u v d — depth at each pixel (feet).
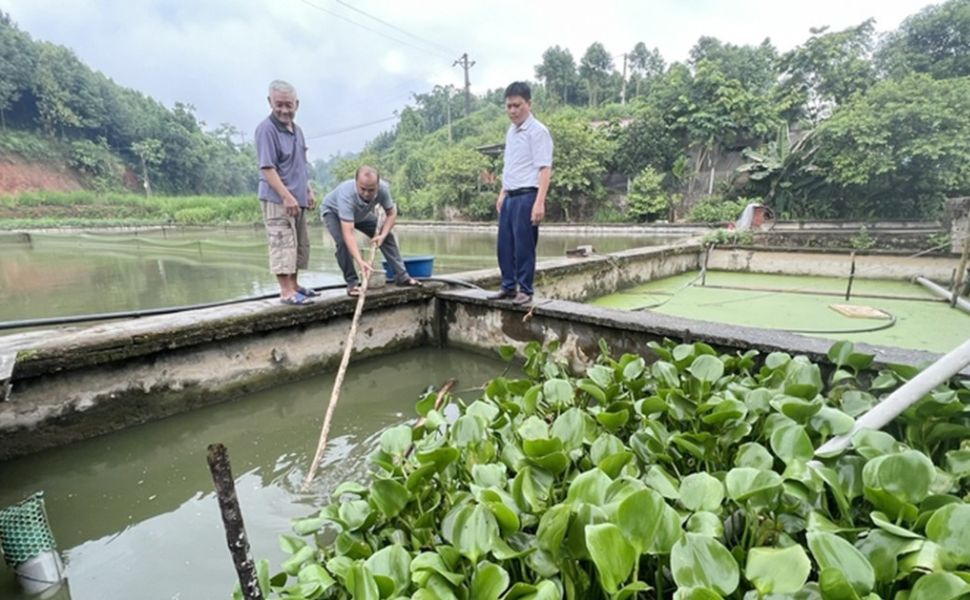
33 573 4.18
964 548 2.31
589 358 8.56
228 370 8.13
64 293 17.95
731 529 3.15
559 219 54.08
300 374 9.09
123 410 7.06
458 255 28.53
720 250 22.30
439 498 3.70
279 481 5.91
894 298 14.82
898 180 33.83
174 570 4.44
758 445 3.53
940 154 31.12
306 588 2.73
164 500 5.60
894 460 2.90
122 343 6.92
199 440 6.98
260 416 7.73
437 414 4.76
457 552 2.76
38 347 6.31
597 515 2.67
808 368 4.83
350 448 6.68
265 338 8.56
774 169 39.22
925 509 2.77
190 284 19.44
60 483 5.94
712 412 4.11
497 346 10.09
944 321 12.04
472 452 4.05
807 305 14.40
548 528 2.67
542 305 9.27
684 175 47.44
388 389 8.81
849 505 3.11
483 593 2.40
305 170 9.23
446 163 61.46
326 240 38.45
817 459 3.34
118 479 6.02
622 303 15.39
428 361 10.27
